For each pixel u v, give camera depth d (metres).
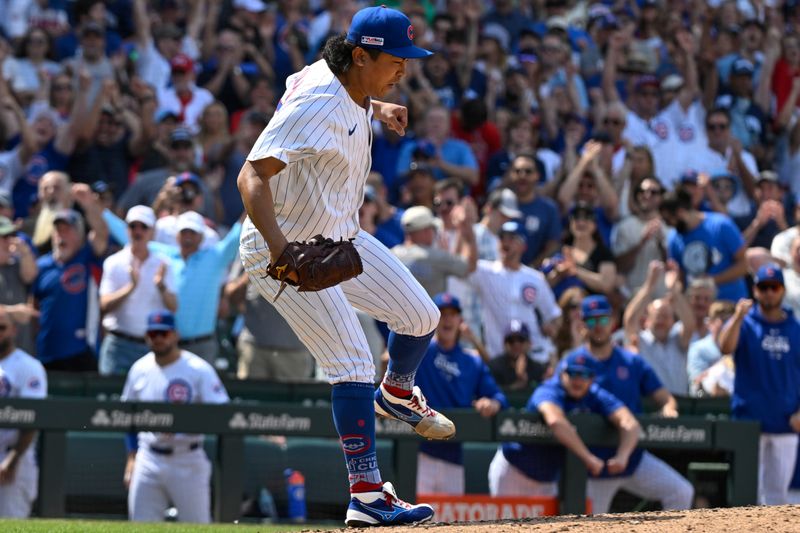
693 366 33.25
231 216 38.31
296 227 14.24
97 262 32.34
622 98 50.53
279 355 31.36
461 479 27.41
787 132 50.91
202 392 27.73
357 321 14.91
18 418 25.30
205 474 27.00
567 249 35.72
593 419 27.59
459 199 35.31
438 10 54.00
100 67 42.88
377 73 14.02
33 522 19.91
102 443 27.66
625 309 36.69
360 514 14.97
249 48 46.41
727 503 28.69
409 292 14.99
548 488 27.55
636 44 52.00
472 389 28.31
